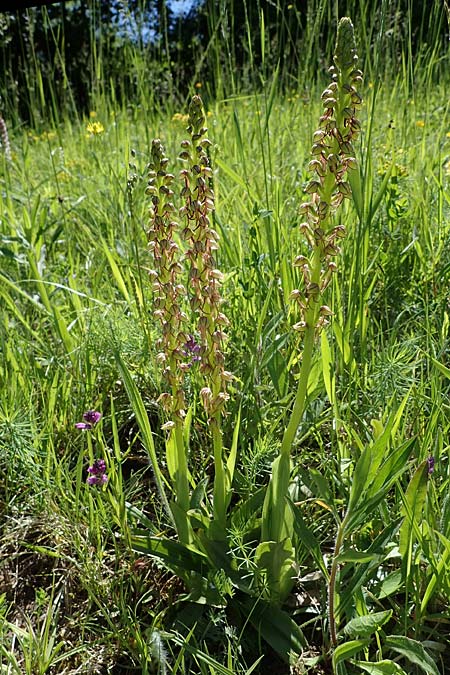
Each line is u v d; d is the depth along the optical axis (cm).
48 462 228
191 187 168
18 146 637
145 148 496
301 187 386
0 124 518
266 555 182
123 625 196
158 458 253
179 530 192
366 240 272
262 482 239
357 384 248
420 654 160
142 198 433
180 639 186
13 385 262
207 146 163
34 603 212
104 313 296
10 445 224
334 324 238
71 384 276
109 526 207
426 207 356
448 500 183
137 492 245
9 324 317
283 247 295
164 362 183
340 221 312
